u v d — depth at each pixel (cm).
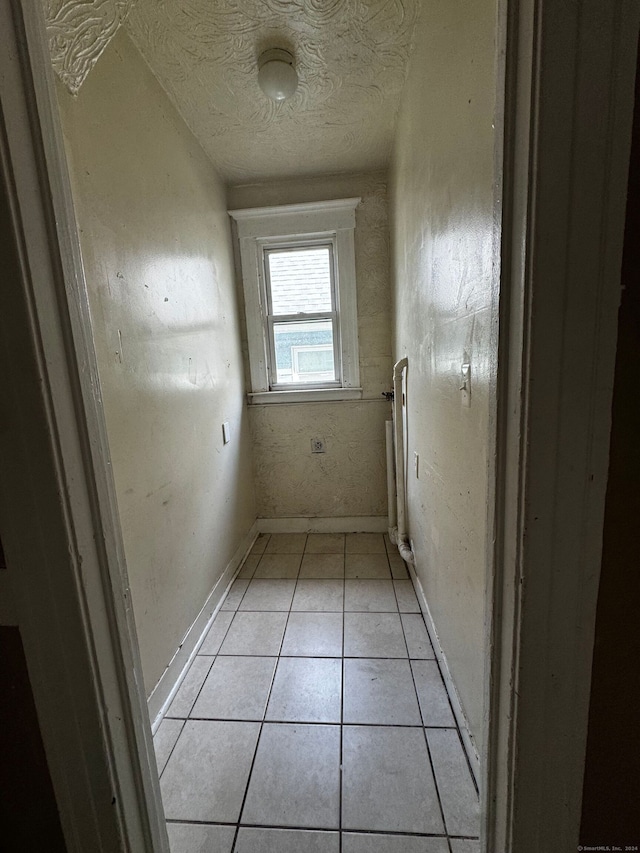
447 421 124
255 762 115
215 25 130
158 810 79
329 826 98
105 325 113
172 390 155
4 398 55
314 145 210
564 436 53
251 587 213
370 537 272
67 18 90
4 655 63
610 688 58
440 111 116
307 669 151
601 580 56
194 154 190
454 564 123
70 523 59
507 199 53
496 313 58
